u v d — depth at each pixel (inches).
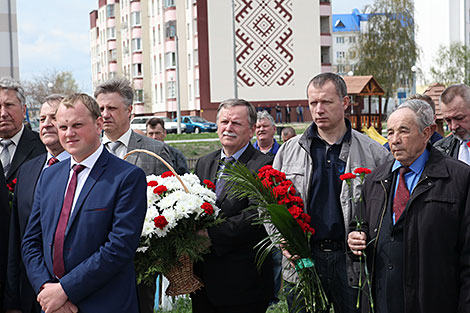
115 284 123.8
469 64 1708.9
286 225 135.8
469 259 121.4
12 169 179.3
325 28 1841.8
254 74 1749.5
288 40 1760.6
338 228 145.3
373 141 154.2
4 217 149.3
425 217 123.3
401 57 1812.3
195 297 160.9
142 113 2234.3
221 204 157.2
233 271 153.6
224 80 1752.0
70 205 124.3
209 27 1744.6
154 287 155.9
